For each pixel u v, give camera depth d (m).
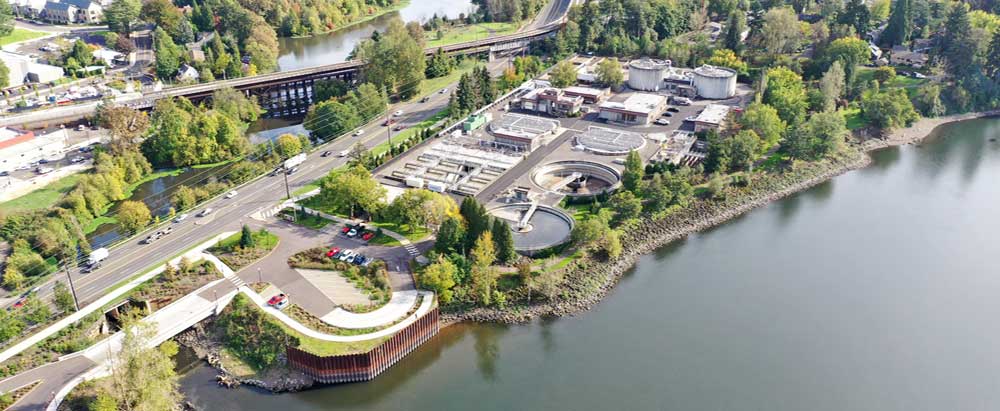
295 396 199.38
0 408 183.88
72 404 186.00
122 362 181.12
